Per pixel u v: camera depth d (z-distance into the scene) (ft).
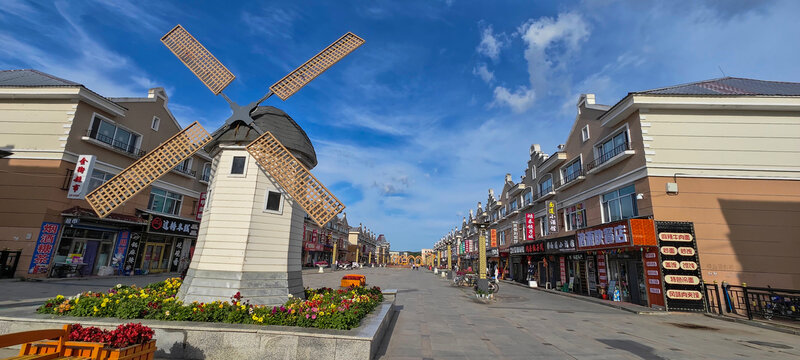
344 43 40.98
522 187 101.09
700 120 48.70
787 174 46.03
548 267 80.64
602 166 56.95
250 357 20.17
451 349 23.68
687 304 42.45
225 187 31.30
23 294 36.86
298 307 24.29
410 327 30.94
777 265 43.47
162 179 76.84
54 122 56.95
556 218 78.38
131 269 67.72
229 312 23.09
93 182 60.54
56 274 54.54
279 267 31.37
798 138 47.06
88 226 59.16
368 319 25.79
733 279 43.34
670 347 25.48
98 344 14.71
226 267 29.25
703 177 46.68
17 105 57.72
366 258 315.99
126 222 63.46
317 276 101.40
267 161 31.48
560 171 77.10
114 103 62.80
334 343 19.99
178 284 34.40
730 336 29.96
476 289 60.23
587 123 65.67
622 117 52.90
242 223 30.25
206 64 38.40
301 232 35.81
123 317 22.02
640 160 49.14
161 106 77.10
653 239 44.57
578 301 55.98
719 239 44.65
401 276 127.54
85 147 59.16
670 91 52.47
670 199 46.19
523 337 27.84
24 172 54.75
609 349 24.52
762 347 25.99
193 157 87.10
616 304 48.93
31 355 13.65
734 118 48.37
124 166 66.85
